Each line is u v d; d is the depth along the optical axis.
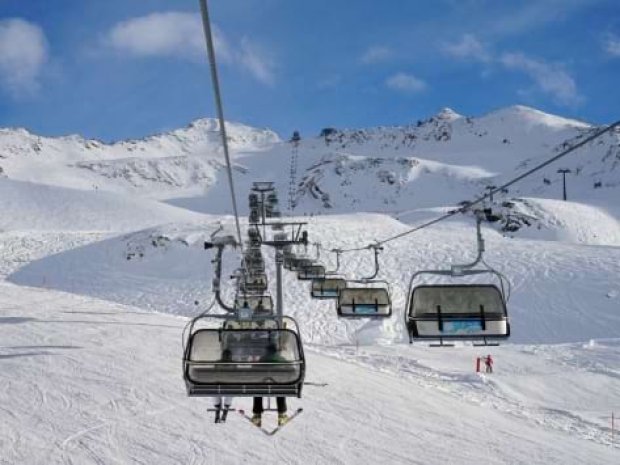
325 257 60.25
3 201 145.00
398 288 52.25
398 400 19.00
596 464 14.56
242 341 8.48
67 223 135.00
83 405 16.23
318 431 15.41
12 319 29.33
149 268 60.28
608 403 22.97
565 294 47.75
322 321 44.53
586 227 104.56
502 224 101.00
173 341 25.61
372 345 35.09
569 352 32.09
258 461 13.27
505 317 10.87
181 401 17.06
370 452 14.18
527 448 15.29
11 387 17.50
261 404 9.41
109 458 12.89
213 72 4.85
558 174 199.75
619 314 43.22
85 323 29.06
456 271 11.37
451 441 15.35
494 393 22.92
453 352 32.12
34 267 66.06
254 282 21.66
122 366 20.59
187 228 69.50
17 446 13.24
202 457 13.25
